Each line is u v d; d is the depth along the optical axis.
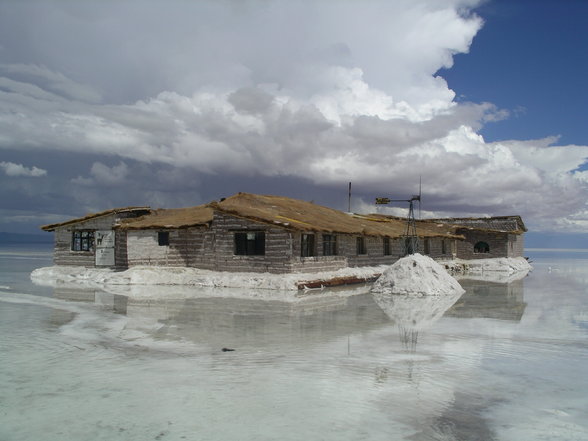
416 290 17.11
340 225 22.95
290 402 5.64
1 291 16.36
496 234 36.44
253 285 18.36
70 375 6.60
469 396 5.95
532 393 6.09
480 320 11.49
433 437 4.80
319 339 9.03
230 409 5.41
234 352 7.94
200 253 20.89
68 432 4.79
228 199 23.02
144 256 21.27
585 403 5.77
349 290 18.69
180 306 13.18
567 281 24.41
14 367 6.98
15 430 4.82
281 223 18.53
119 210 22.34
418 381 6.49
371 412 5.39
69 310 12.19
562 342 9.00
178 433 4.78
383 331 9.91
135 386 6.15
